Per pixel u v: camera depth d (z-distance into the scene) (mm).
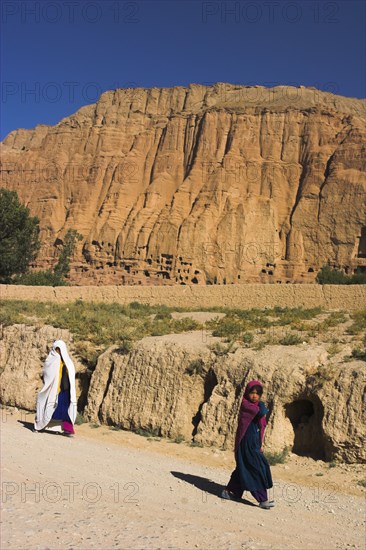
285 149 89875
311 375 13414
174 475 11227
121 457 12539
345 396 12648
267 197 86500
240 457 9742
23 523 8312
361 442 12086
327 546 7996
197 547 7676
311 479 11469
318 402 13125
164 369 15523
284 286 26469
